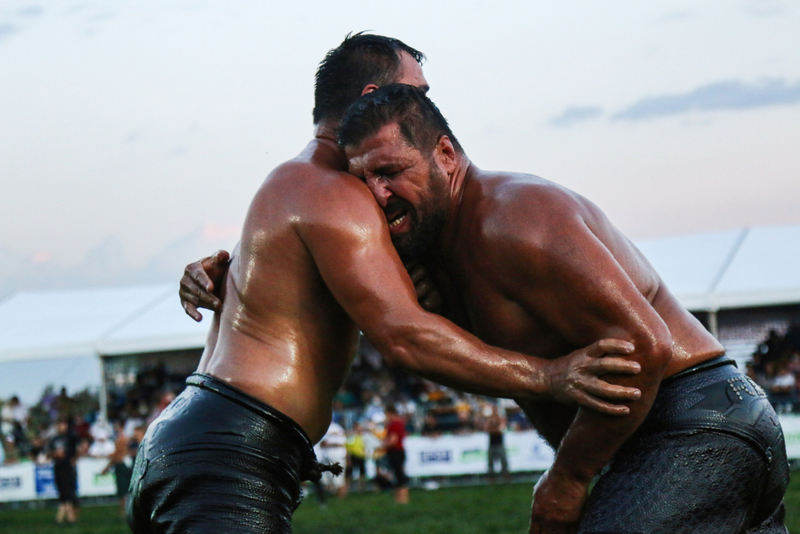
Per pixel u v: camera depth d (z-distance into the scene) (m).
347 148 2.45
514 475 15.52
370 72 2.74
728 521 2.31
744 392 2.41
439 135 2.44
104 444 15.25
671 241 17.31
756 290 13.60
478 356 2.25
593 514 2.31
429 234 2.47
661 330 2.20
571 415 2.60
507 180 2.45
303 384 2.43
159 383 20.12
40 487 15.43
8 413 18.47
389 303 2.28
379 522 10.27
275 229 2.41
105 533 10.70
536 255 2.28
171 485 2.31
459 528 9.38
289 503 2.39
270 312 2.43
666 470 2.30
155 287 19.12
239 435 2.32
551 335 2.39
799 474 12.59
